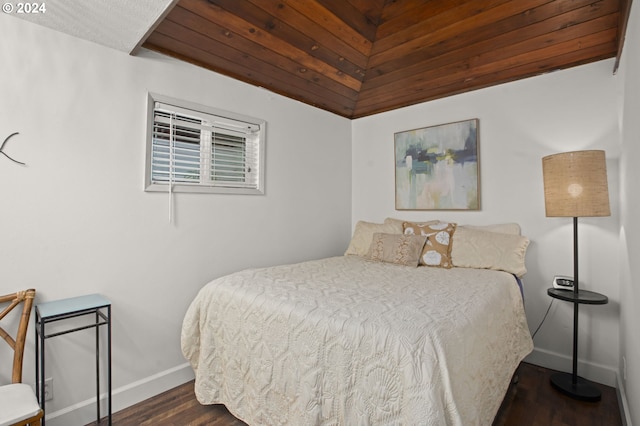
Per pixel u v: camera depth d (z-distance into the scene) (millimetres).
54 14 1476
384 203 3324
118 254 1840
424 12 2102
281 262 2809
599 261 2129
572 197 1929
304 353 1308
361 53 2543
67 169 1656
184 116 2168
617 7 1760
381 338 1127
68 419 1639
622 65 1845
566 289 2121
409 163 3105
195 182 2256
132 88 1896
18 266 1512
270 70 2469
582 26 1926
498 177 2588
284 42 2229
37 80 1562
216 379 1743
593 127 2166
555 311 2291
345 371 1179
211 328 1751
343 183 3482
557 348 2277
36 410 1137
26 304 1447
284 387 1377
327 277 1956
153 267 1991
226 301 1696
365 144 3484
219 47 2117
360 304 1401
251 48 2195
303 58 2428
